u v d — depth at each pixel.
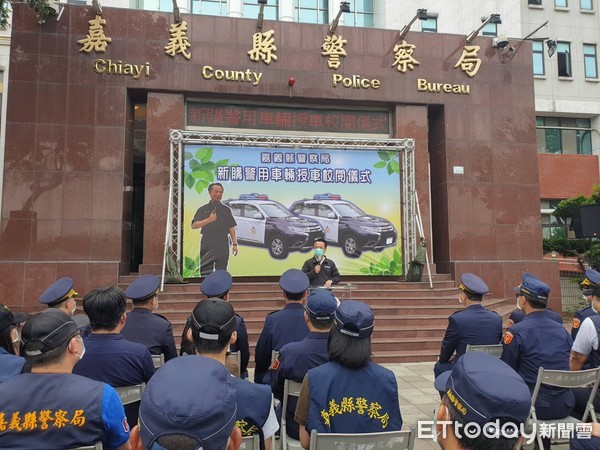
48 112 10.74
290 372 3.04
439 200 12.58
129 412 2.94
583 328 4.00
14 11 10.80
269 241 11.34
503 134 12.60
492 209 12.32
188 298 9.71
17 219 10.42
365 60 12.21
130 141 11.60
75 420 1.87
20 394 1.88
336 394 2.37
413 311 9.93
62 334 2.03
